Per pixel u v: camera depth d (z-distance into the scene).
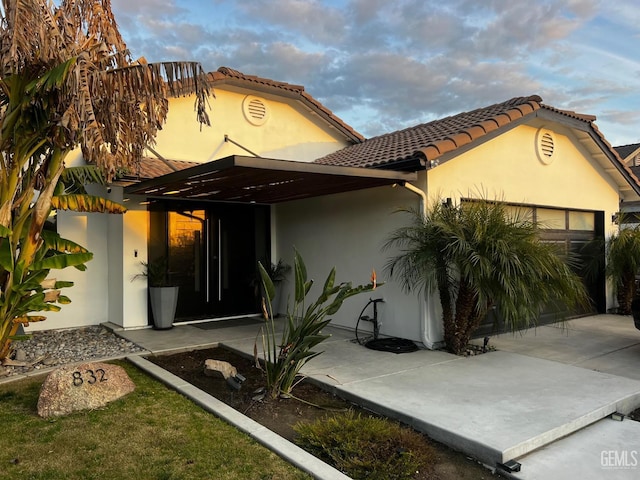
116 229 9.70
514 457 3.73
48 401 4.70
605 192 11.55
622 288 11.11
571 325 9.64
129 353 7.37
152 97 5.74
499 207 7.02
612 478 3.46
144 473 3.47
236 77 11.01
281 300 11.24
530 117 8.84
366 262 8.73
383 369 6.21
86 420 4.50
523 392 5.16
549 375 5.86
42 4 5.22
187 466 3.58
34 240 5.97
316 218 10.11
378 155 8.88
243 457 3.73
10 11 4.82
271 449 3.85
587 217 11.30
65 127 4.81
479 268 6.36
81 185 7.84
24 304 5.99
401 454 3.76
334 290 5.10
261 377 6.11
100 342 8.26
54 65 5.24
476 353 7.16
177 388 5.42
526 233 6.68
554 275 6.59
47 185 5.97
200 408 4.84
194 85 5.83
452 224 6.79
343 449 3.81
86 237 9.94
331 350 7.39
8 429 4.31
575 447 4.02
